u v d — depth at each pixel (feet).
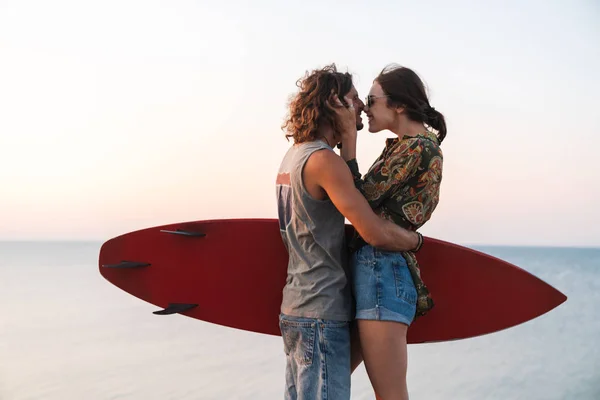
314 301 6.18
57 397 46.09
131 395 46.70
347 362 6.25
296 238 6.30
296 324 6.25
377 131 6.88
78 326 80.23
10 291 117.91
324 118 6.22
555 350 63.82
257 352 63.87
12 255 239.50
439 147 6.40
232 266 8.61
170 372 55.01
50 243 390.01
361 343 6.32
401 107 6.65
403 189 6.28
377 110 6.77
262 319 8.46
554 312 95.86
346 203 5.81
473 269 8.26
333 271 6.23
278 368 56.49
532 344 67.62
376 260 6.24
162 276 8.91
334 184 5.83
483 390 46.96
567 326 81.20
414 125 6.68
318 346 6.14
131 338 72.43
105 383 50.78
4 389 48.52
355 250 6.42
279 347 66.69
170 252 8.90
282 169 6.59
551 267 200.64
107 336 73.51
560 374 52.01
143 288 8.97
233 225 8.64
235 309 8.55
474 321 8.21
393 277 6.22
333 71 6.49
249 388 49.11
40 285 127.85
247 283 8.54
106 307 97.76
